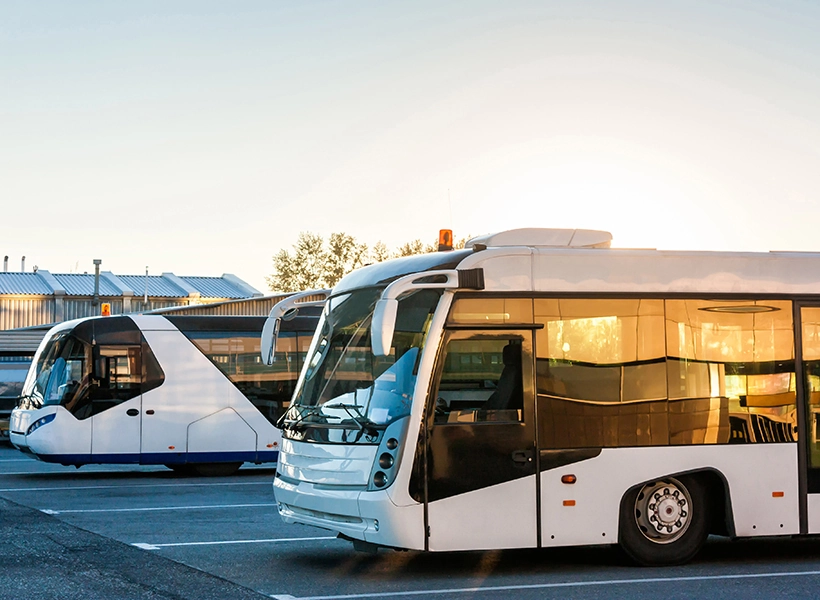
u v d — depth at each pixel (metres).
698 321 10.41
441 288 9.62
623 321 10.18
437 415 9.48
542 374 9.84
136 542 11.39
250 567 9.98
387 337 8.90
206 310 42.00
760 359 10.54
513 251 9.95
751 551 11.29
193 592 8.66
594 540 9.85
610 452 9.95
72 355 20.03
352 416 9.72
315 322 21.36
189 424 20.33
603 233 10.58
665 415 10.16
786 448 10.47
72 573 9.47
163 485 18.41
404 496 9.27
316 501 9.72
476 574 9.74
